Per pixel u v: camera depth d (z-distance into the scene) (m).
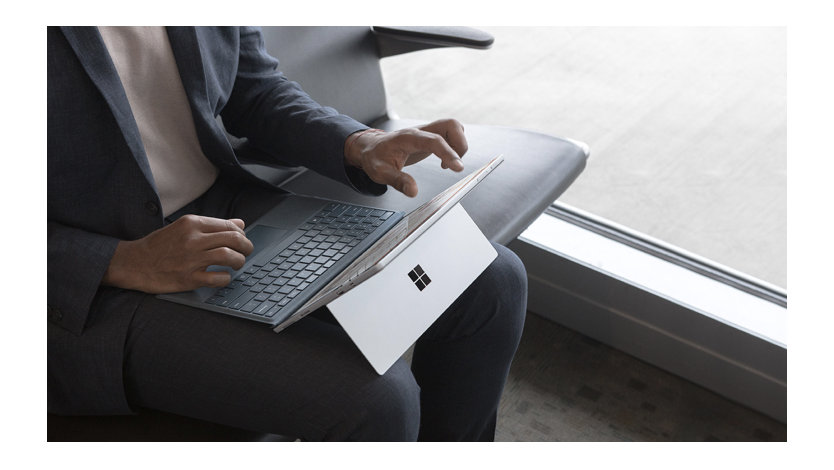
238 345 0.87
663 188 1.72
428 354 1.09
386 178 1.02
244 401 0.87
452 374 1.08
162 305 0.91
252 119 1.18
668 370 1.48
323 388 0.84
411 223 0.93
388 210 1.07
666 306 1.42
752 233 1.60
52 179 0.94
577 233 1.57
